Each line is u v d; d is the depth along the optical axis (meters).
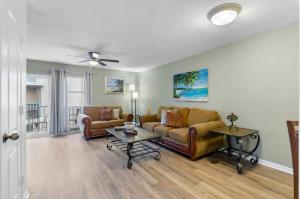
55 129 4.66
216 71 3.38
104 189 1.97
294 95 2.30
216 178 2.23
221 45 3.24
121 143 3.79
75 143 3.90
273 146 2.52
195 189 1.97
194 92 3.88
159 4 1.86
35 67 4.50
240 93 2.95
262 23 2.32
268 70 2.56
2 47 1.00
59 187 2.00
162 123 3.97
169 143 3.32
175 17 2.15
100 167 2.58
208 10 1.99
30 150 3.37
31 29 2.51
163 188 1.99
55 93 4.68
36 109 5.10
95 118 4.92
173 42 3.07
